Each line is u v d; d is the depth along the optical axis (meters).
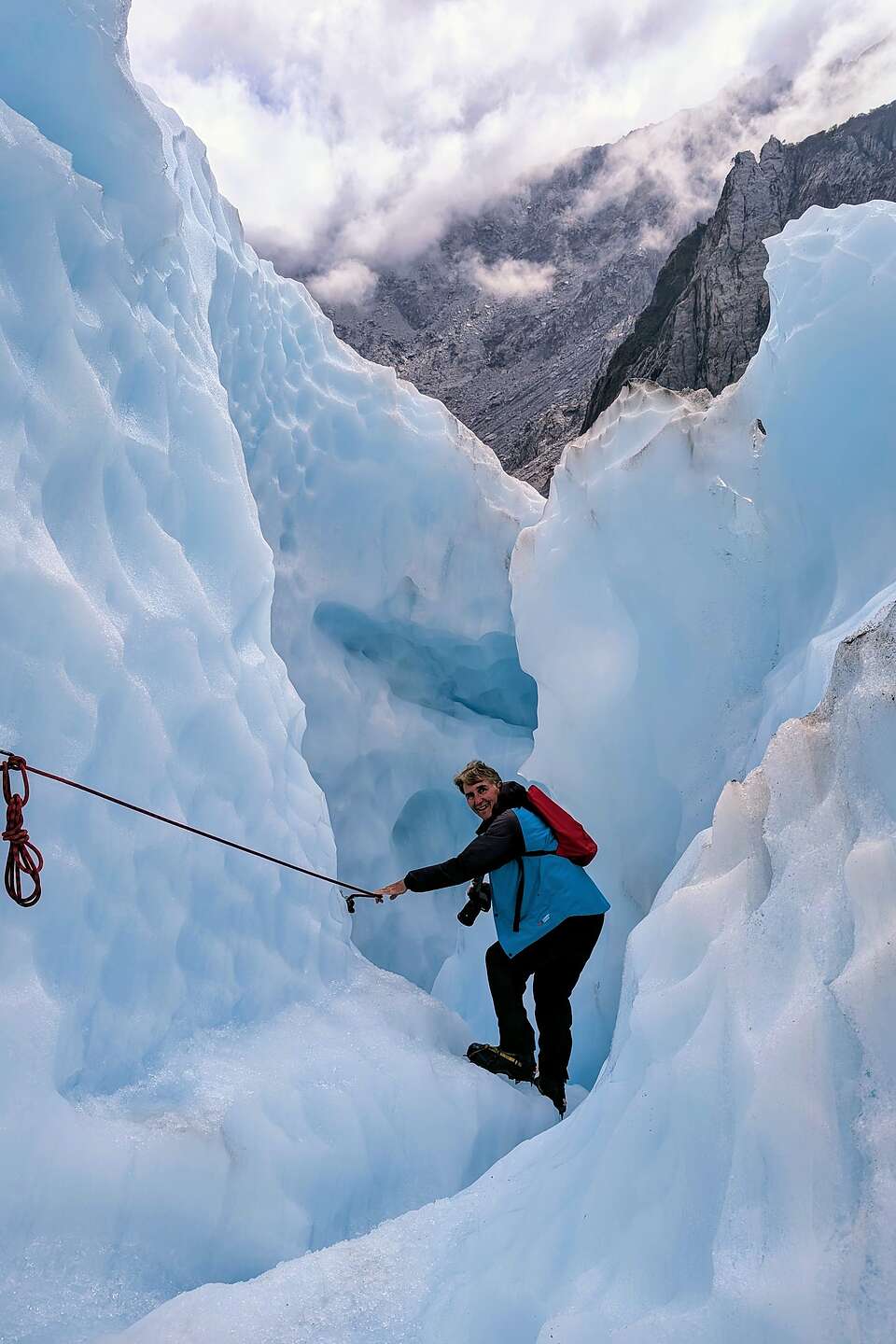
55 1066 1.51
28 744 1.59
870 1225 0.90
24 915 1.53
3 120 1.74
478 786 2.62
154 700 1.93
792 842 1.30
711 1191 1.09
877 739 1.22
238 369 3.75
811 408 3.16
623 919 3.41
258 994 2.09
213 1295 1.36
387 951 4.05
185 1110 1.69
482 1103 2.14
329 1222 1.75
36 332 1.77
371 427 4.25
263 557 2.46
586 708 3.59
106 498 1.95
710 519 3.40
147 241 2.19
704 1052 1.21
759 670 3.27
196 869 1.99
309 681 4.01
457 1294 1.26
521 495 4.66
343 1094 1.93
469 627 4.41
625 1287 1.08
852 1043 1.03
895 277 3.04
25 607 1.61
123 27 2.01
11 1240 1.38
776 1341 0.89
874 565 2.87
